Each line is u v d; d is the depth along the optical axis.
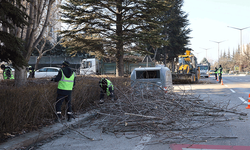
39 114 6.06
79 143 4.80
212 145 4.54
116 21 19.83
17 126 5.33
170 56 49.84
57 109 6.31
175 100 7.07
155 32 20.09
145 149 4.39
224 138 4.99
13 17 5.67
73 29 20.34
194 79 23.41
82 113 7.44
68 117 6.41
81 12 19.52
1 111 4.88
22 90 5.91
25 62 5.72
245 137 5.04
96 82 9.23
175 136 5.09
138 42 20.31
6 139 4.71
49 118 6.45
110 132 5.55
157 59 50.28
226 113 7.50
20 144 4.44
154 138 5.07
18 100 5.36
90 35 21.98
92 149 4.43
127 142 4.81
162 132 5.23
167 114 5.89
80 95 7.88
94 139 5.05
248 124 6.21
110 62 27.34
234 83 23.73
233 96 12.44
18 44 5.42
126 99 6.46
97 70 28.23
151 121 5.54
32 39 9.45
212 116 6.86
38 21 9.58
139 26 20.83
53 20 15.84
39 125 5.84
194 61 25.61
